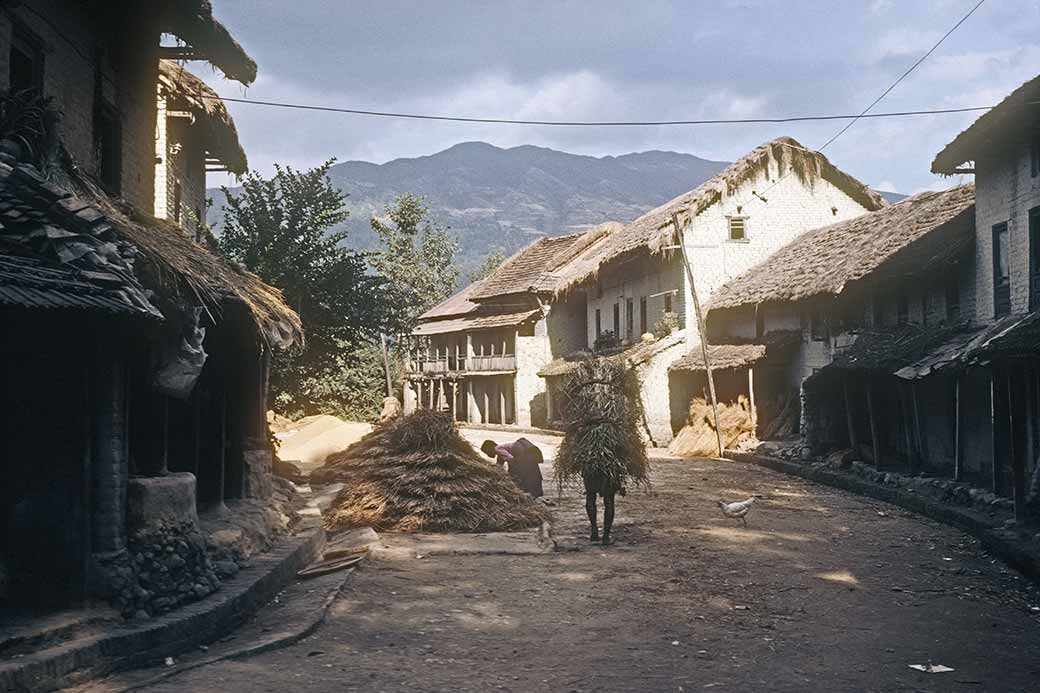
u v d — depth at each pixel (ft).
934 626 26.63
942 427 67.41
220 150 66.69
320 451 77.92
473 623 25.95
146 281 24.16
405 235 238.89
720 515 50.26
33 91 28.22
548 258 171.83
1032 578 34.24
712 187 116.78
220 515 31.91
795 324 98.73
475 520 43.47
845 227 105.40
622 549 38.83
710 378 102.27
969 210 75.15
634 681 20.63
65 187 25.70
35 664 17.97
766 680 20.89
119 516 22.44
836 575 34.04
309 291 66.90
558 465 40.75
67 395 22.09
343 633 24.50
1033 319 45.42
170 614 22.59
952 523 48.29
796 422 96.99
